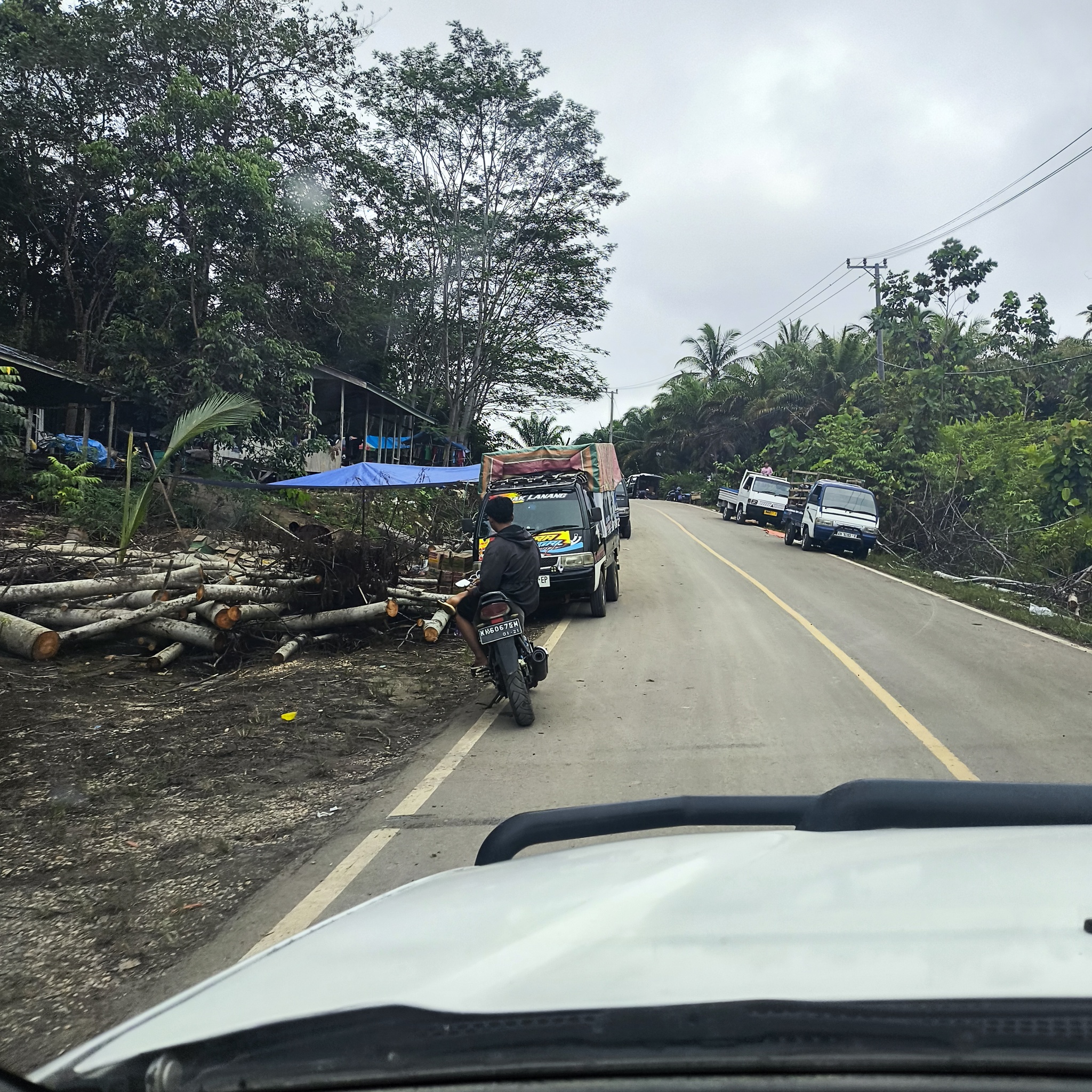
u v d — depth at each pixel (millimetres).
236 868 4449
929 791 1911
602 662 9703
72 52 21312
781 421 48531
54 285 25328
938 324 34406
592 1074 1018
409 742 6828
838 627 12008
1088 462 19125
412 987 1265
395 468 18188
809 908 1441
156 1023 1325
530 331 35375
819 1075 969
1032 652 10547
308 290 21516
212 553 13297
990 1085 946
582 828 1993
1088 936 1268
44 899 4102
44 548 11672
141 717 7371
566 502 13273
